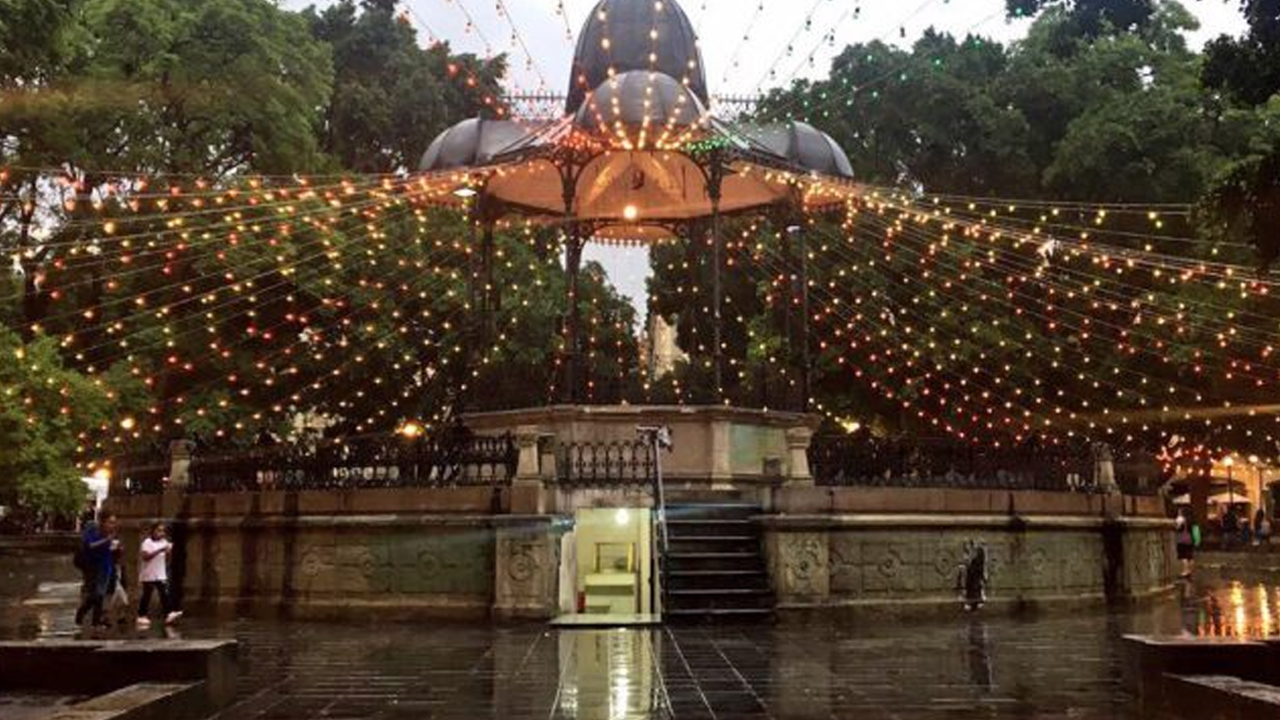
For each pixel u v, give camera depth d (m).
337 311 32.06
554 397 20.56
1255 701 7.53
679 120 19.66
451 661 12.00
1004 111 34.50
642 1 22.28
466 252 33.06
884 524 17.03
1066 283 32.03
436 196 23.17
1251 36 9.23
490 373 21.72
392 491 16.89
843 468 17.92
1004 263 32.66
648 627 15.30
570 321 20.41
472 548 16.39
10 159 27.83
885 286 32.59
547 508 16.39
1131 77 35.12
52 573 32.34
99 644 9.80
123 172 28.55
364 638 14.26
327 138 39.69
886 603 16.89
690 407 20.00
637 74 19.94
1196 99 32.47
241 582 18.06
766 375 21.41
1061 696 9.80
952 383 33.09
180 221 26.47
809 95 35.16
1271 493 51.47
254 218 28.94
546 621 15.74
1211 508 52.50
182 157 29.55
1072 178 32.66
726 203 24.48
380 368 32.84
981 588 17.61
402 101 40.09
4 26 21.59
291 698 9.81
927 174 36.09
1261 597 22.03
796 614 16.14
